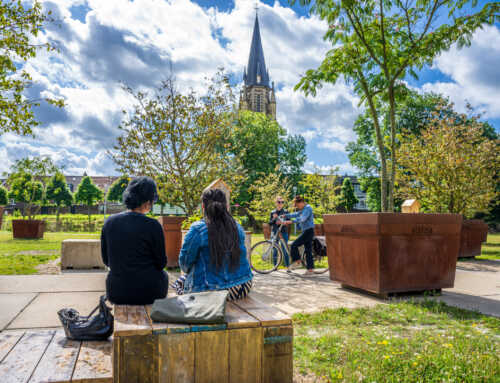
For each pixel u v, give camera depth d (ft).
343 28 25.49
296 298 17.90
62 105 28.63
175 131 28.43
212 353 6.60
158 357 6.35
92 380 7.06
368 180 121.19
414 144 44.91
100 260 25.94
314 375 8.96
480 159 42.14
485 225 38.65
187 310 6.70
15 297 16.31
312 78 25.91
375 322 13.65
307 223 26.37
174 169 29.32
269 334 6.91
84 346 8.93
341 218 19.76
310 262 26.48
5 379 6.98
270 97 336.70
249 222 117.19
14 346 8.86
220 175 30.45
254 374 6.79
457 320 13.92
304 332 12.46
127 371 6.23
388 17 25.55
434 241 18.49
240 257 8.54
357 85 27.91
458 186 41.73
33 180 61.26
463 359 9.46
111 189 237.86
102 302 9.29
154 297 8.92
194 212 28.45
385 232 17.40
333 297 18.13
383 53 25.16
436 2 23.63
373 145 111.96
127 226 8.96
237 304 8.10
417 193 45.60
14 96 27.32
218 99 29.35
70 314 9.50
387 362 9.30
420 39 24.39
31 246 42.50
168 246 27.04
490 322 13.64
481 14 22.12
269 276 25.76
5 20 26.48
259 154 137.18
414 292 18.98
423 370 8.89
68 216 129.49
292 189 147.74
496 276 25.38
